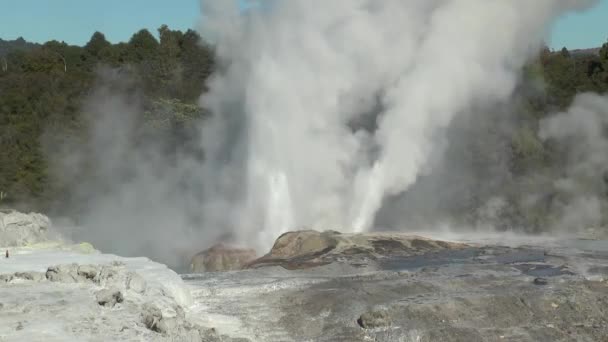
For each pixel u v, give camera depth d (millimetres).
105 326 13602
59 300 15109
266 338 15680
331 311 16859
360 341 15422
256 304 17625
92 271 17094
